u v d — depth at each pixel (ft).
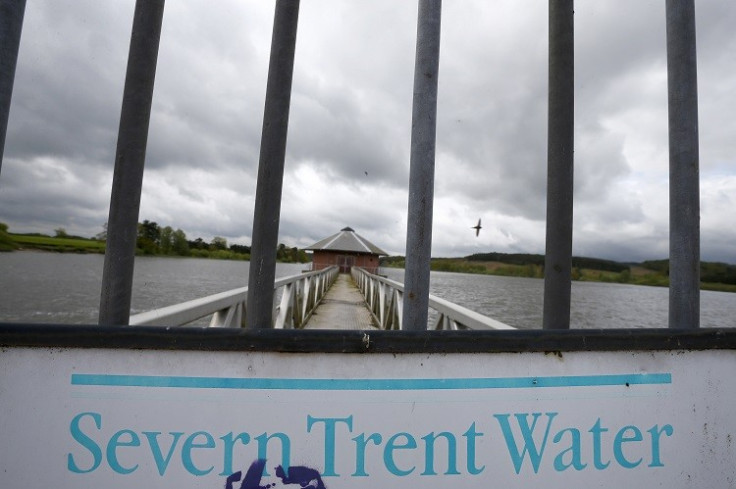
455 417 4.63
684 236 5.65
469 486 4.58
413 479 4.55
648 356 4.87
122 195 4.93
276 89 5.41
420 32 5.85
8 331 4.33
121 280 4.90
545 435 4.69
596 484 4.68
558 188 5.58
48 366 4.36
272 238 5.38
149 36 5.08
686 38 5.80
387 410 4.59
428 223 5.72
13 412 4.29
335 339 4.60
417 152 5.75
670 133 5.88
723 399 4.89
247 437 4.46
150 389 4.42
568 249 5.54
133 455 4.36
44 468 4.27
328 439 4.51
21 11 4.74
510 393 4.69
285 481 4.45
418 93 5.80
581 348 4.79
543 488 4.63
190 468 4.40
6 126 4.61
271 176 5.36
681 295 5.61
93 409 4.36
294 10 5.54
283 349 4.55
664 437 4.78
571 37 5.70
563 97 5.63
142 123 5.04
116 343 4.42
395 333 4.66
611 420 4.76
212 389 4.47
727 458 4.81
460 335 4.70
